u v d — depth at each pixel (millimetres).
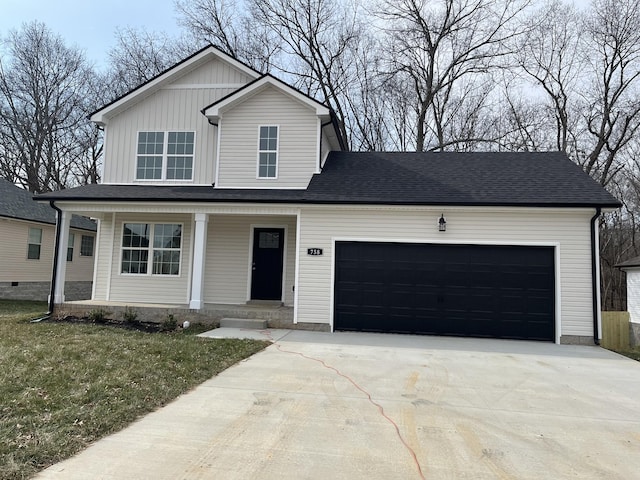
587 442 3752
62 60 26781
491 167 11297
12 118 25719
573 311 9086
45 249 18922
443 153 12523
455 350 7922
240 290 11758
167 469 3035
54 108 26984
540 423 4199
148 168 12312
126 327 9578
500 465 3258
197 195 10617
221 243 11914
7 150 25719
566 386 5613
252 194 10641
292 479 2941
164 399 4578
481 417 4328
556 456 3445
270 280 11766
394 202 9547
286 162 11375
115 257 12156
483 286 9484
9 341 7262
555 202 9047
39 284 18516
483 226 9531
